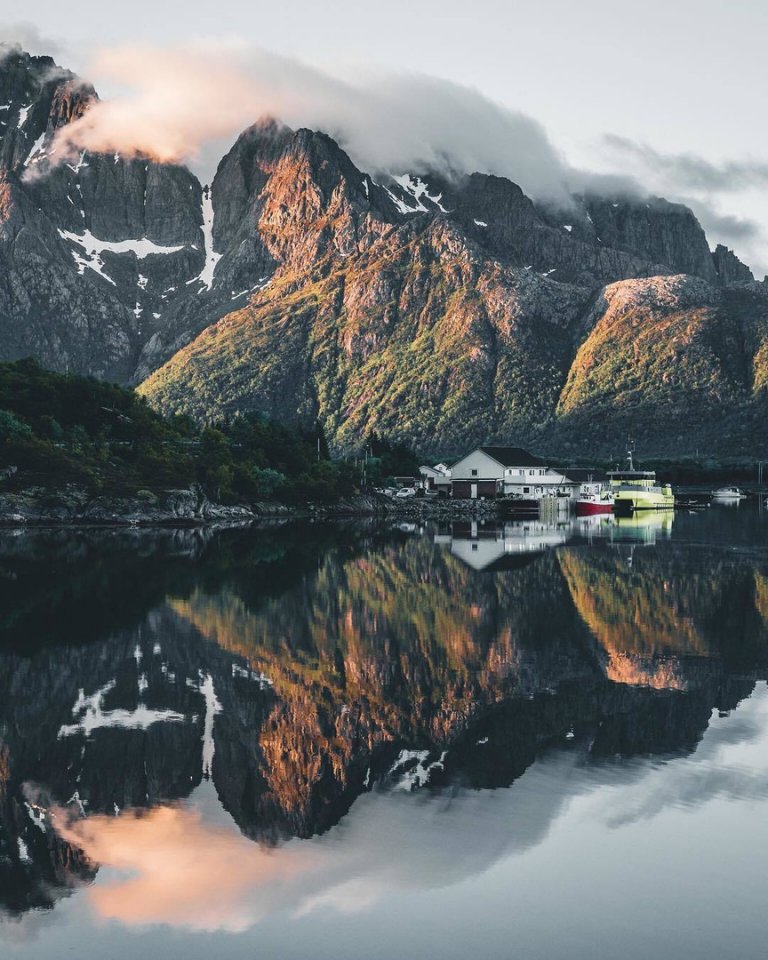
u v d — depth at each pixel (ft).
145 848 77.87
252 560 314.76
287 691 127.34
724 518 608.19
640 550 346.13
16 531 442.91
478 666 142.61
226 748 102.37
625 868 73.46
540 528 505.25
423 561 311.27
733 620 185.78
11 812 85.30
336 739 105.50
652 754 99.55
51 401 572.92
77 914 68.03
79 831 81.30
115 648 156.87
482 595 223.30
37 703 120.67
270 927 66.18
